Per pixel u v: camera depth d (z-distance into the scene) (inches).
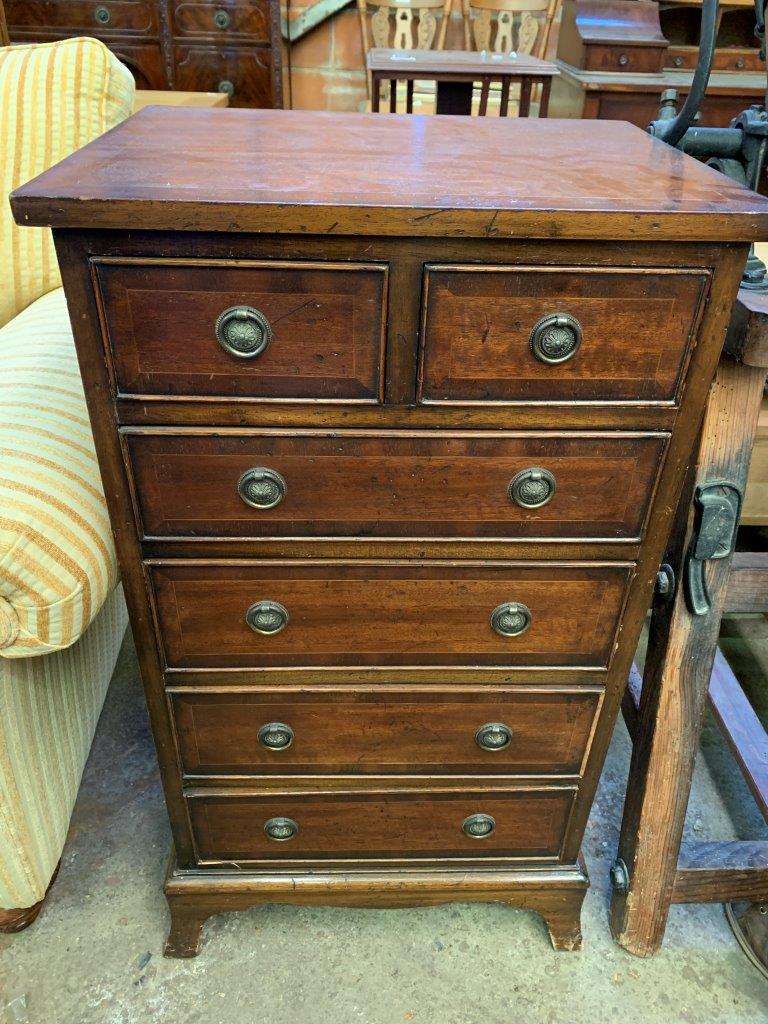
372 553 34.9
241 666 38.1
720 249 28.5
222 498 33.0
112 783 56.5
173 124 39.4
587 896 50.8
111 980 45.3
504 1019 44.3
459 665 38.6
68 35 116.9
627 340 30.1
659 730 41.9
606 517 34.3
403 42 124.6
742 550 76.5
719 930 49.4
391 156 34.0
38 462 35.2
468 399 31.1
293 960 46.7
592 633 37.9
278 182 28.7
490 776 42.4
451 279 28.5
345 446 32.0
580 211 26.9
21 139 50.1
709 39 34.9
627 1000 45.4
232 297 28.6
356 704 39.6
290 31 127.4
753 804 56.2
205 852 44.6
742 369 35.0
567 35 111.3
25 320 48.3
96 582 34.5
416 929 48.7
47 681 42.7
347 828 44.1
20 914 46.4
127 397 30.4
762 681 66.9
